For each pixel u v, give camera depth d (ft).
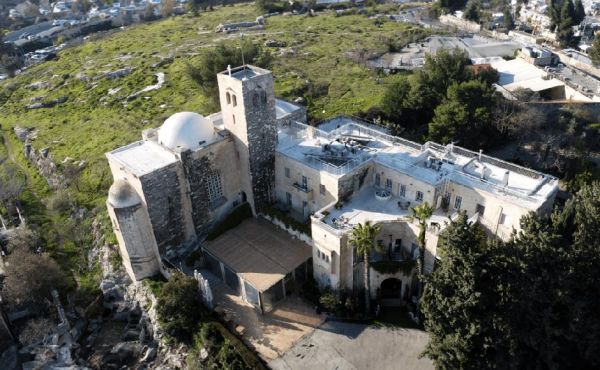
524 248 139.13
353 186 191.52
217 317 181.37
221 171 207.10
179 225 201.98
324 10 642.22
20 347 190.08
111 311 209.56
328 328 176.55
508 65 400.67
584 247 144.46
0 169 329.93
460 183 177.47
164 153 196.75
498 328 140.15
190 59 443.32
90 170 295.89
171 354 177.47
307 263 192.03
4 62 526.57
